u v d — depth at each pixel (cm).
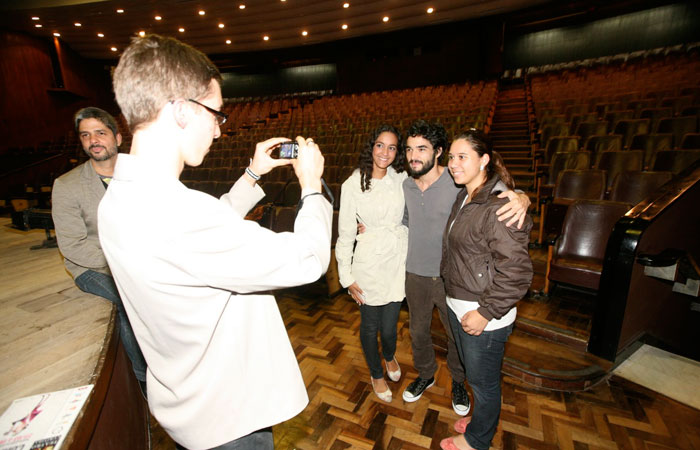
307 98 1501
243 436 67
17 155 916
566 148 477
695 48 984
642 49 1108
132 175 53
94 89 1327
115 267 55
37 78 1149
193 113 57
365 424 162
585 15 1130
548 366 187
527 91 979
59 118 1212
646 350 206
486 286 119
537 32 1253
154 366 62
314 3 1036
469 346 125
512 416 164
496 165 124
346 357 211
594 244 243
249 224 56
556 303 249
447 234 135
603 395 175
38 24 1063
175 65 54
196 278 53
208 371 61
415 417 165
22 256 214
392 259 160
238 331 64
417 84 1303
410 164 147
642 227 178
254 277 55
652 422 158
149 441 144
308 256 60
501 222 110
